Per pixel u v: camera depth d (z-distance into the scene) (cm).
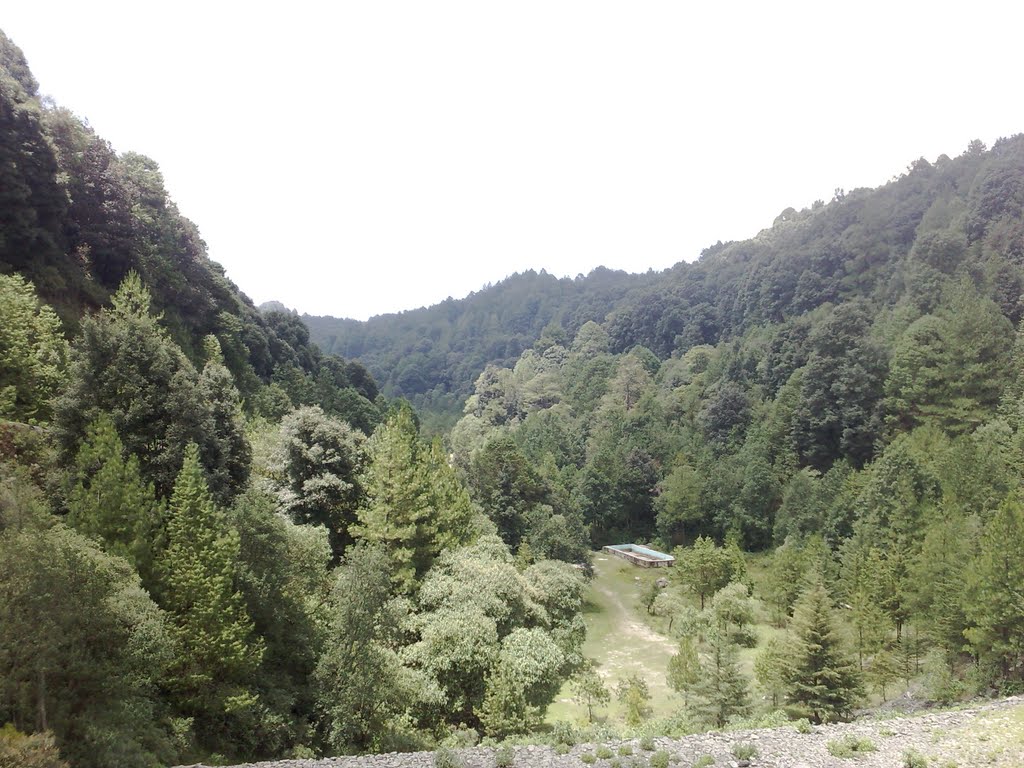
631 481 8762
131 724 1648
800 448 7612
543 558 6244
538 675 2852
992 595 2986
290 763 1839
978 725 1928
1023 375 5838
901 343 7138
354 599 2362
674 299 16512
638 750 1861
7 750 1270
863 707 3244
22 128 4100
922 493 5038
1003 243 8162
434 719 2709
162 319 5191
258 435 4394
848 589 4412
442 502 4462
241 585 2302
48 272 4081
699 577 5678
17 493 1717
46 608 1478
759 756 1778
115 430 2261
